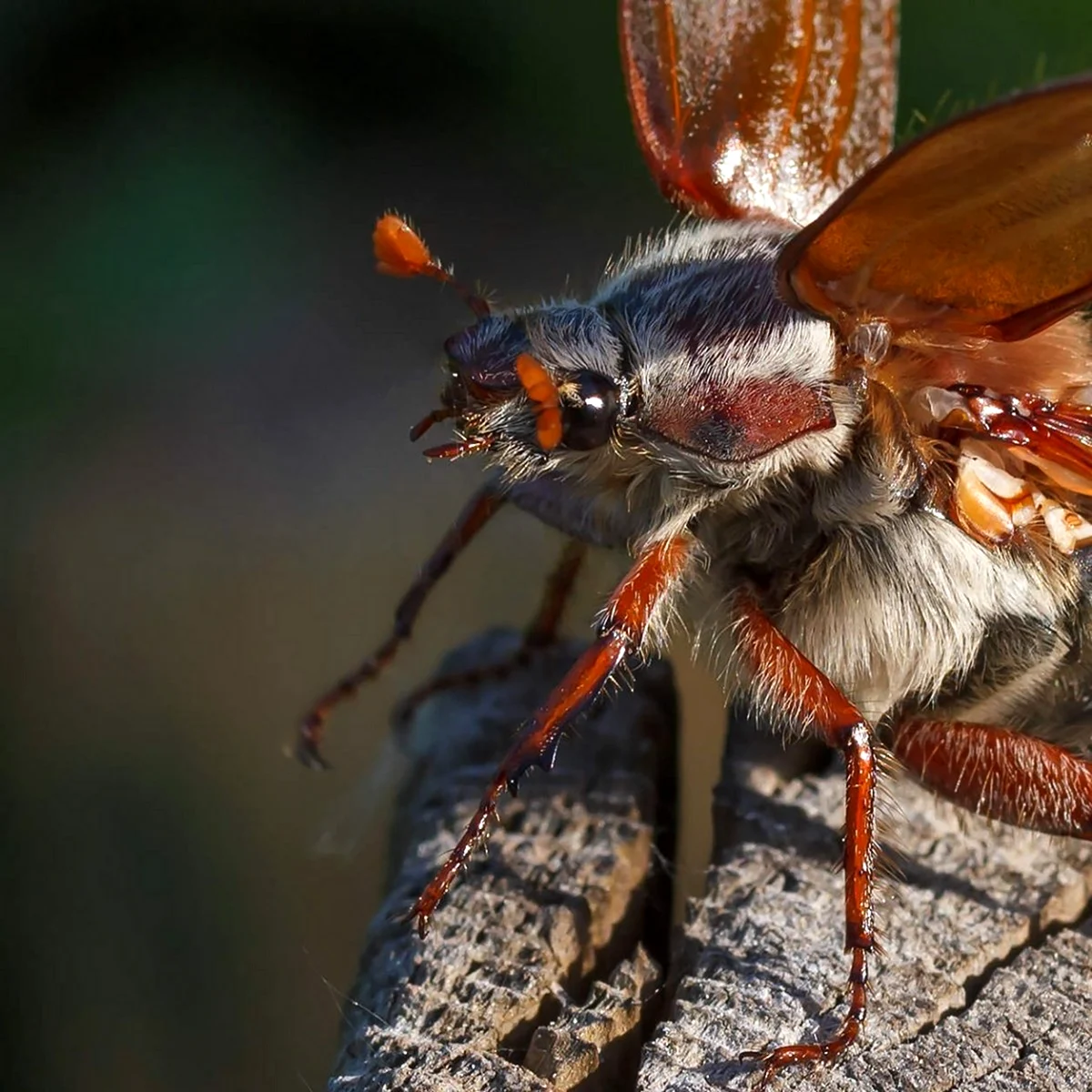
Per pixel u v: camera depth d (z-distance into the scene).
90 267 0.35
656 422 0.15
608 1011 0.15
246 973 0.19
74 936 0.20
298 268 0.35
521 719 0.16
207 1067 0.19
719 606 0.16
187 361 0.33
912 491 0.15
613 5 0.40
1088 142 0.14
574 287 0.16
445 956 0.15
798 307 0.15
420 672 0.22
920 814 0.16
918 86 0.31
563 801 0.16
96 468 0.30
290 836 0.20
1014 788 0.15
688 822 0.18
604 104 0.39
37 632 0.24
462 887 0.15
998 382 0.15
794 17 0.16
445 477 0.27
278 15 0.40
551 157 0.39
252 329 0.33
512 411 0.15
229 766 0.22
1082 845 0.15
